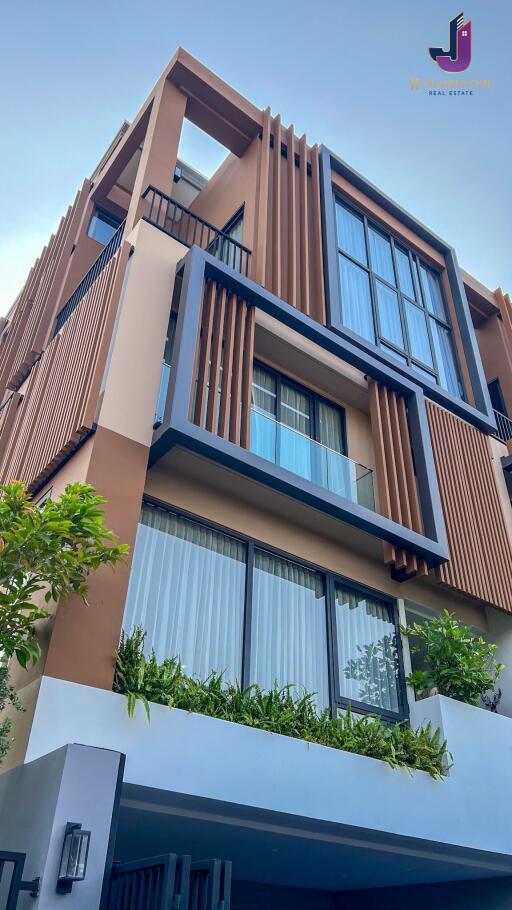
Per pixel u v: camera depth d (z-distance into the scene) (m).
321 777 6.46
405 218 13.92
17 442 9.61
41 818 4.76
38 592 6.75
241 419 8.60
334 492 9.44
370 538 9.38
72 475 7.39
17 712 5.75
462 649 8.90
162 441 7.51
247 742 6.16
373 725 7.34
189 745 5.83
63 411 8.09
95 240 13.06
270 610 8.39
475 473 11.41
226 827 5.99
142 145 12.60
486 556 10.53
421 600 10.12
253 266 10.45
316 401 10.92
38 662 5.91
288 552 8.88
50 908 4.36
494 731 8.43
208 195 13.31
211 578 7.99
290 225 11.33
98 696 5.68
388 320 12.47
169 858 4.39
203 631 7.60
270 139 12.15
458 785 7.59
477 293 15.37
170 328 9.22
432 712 8.21
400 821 6.82
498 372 15.21
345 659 8.78
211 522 8.25
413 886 9.00
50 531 5.77
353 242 12.73
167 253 9.21
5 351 12.71
